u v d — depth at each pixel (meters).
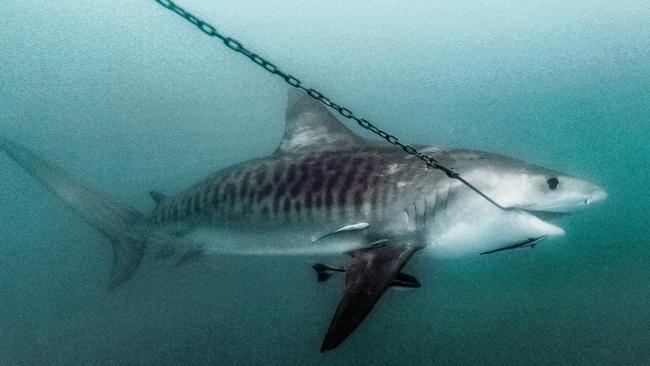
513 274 11.20
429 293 10.58
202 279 12.84
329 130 5.22
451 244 4.64
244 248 5.43
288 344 8.42
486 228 4.50
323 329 8.91
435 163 3.54
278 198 5.09
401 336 8.54
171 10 2.14
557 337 7.96
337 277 4.32
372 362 7.55
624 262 11.27
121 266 6.51
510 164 4.51
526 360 7.25
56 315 11.36
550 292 9.99
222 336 9.09
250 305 10.74
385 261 4.02
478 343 8.02
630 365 6.75
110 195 6.52
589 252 12.41
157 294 12.14
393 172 4.76
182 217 5.82
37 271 16.45
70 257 18.05
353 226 4.66
